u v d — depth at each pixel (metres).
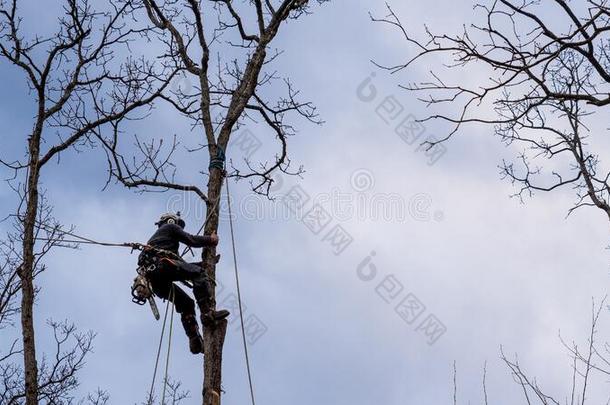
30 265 9.34
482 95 6.66
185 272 8.43
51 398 11.66
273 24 10.02
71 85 10.28
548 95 6.59
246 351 8.45
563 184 9.01
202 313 8.29
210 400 7.88
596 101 6.52
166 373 8.52
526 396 7.11
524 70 6.46
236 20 10.65
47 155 9.97
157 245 8.62
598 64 6.40
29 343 9.07
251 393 8.30
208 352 8.12
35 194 9.63
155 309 8.41
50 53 9.88
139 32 10.66
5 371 11.41
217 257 8.69
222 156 9.12
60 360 11.91
